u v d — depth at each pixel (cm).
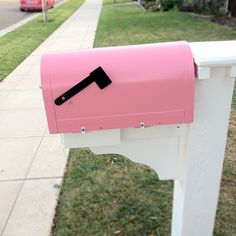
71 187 285
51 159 332
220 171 171
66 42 949
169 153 168
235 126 386
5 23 1484
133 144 163
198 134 160
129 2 2292
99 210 257
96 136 153
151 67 139
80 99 140
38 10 1947
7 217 255
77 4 2336
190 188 175
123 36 964
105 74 137
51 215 254
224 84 149
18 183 296
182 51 142
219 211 250
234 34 920
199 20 1205
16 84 587
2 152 351
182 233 191
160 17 1341
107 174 302
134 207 258
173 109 144
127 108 143
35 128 407
